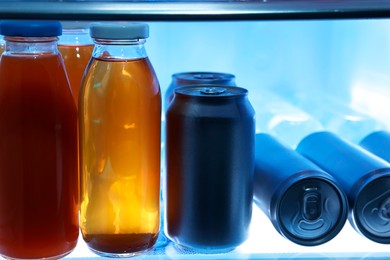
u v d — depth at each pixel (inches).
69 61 32.1
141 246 29.7
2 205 27.8
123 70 27.9
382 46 39.8
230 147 28.1
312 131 38.9
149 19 25.8
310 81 45.1
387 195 30.6
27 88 26.4
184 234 29.5
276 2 26.6
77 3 25.9
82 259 29.3
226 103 27.8
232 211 29.0
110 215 29.2
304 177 29.7
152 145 29.0
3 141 26.9
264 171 31.7
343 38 43.7
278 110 41.7
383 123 39.5
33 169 27.2
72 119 28.2
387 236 31.3
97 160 28.7
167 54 44.4
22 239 27.9
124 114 28.1
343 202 30.5
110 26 26.7
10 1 25.9
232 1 26.7
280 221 30.1
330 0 26.9
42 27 26.0
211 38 44.4
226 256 29.9
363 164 31.4
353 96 43.8
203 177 28.3
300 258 30.1
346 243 31.8
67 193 28.5
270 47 44.7
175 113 28.4
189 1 26.5
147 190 29.4
